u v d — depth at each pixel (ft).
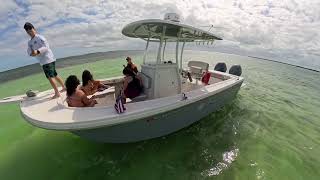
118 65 59.67
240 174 13.32
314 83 50.57
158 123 14.24
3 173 12.69
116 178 12.56
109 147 15.11
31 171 12.93
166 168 13.53
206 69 23.66
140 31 15.83
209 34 15.74
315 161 15.31
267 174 13.46
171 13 14.82
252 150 16.25
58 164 13.64
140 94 15.66
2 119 21.31
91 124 10.89
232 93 22.98
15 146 15.71
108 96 17.07
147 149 15.14
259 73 60.08
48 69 13.55
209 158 14.80
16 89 34.68
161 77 15.37
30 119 11.00
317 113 26.05
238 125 20.43
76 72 48.16
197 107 16.92
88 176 12.64
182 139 16.81
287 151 16.46
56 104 12.89
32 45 13.19
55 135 17.17
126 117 11.76
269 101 30.01
